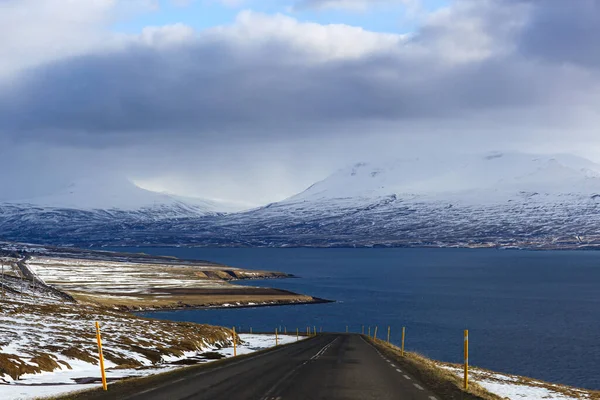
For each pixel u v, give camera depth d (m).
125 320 72.88
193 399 20.08
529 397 30.50
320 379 26.86
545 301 168.50
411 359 44.19
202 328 71.62
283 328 120.44
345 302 169.00
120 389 23.06
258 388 23.16
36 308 79.25
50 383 28.81
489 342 99.12
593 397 34.75
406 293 194.62
